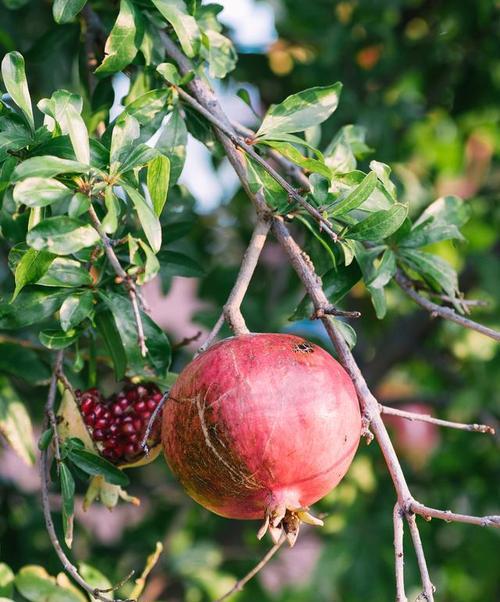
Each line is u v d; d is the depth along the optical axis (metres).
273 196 1.79
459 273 4.01
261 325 3.58
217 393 1.49
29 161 1.53
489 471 4.14
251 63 3.51
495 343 3.95
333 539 3.83
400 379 4.61
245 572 3.58
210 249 4.04
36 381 2.34
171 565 3.43
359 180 1.83
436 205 2.22
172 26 2.05
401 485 1.53
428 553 3.97
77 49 2.55
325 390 1.50
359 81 3.59
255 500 1.54
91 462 1.88
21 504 3.37
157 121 1.95
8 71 1.72
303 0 3.65
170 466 1.61
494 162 4.12
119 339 1.97
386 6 3.51
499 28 3.57
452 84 3.71
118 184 1.64
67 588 2.23
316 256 2.01
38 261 1.69
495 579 4.10
